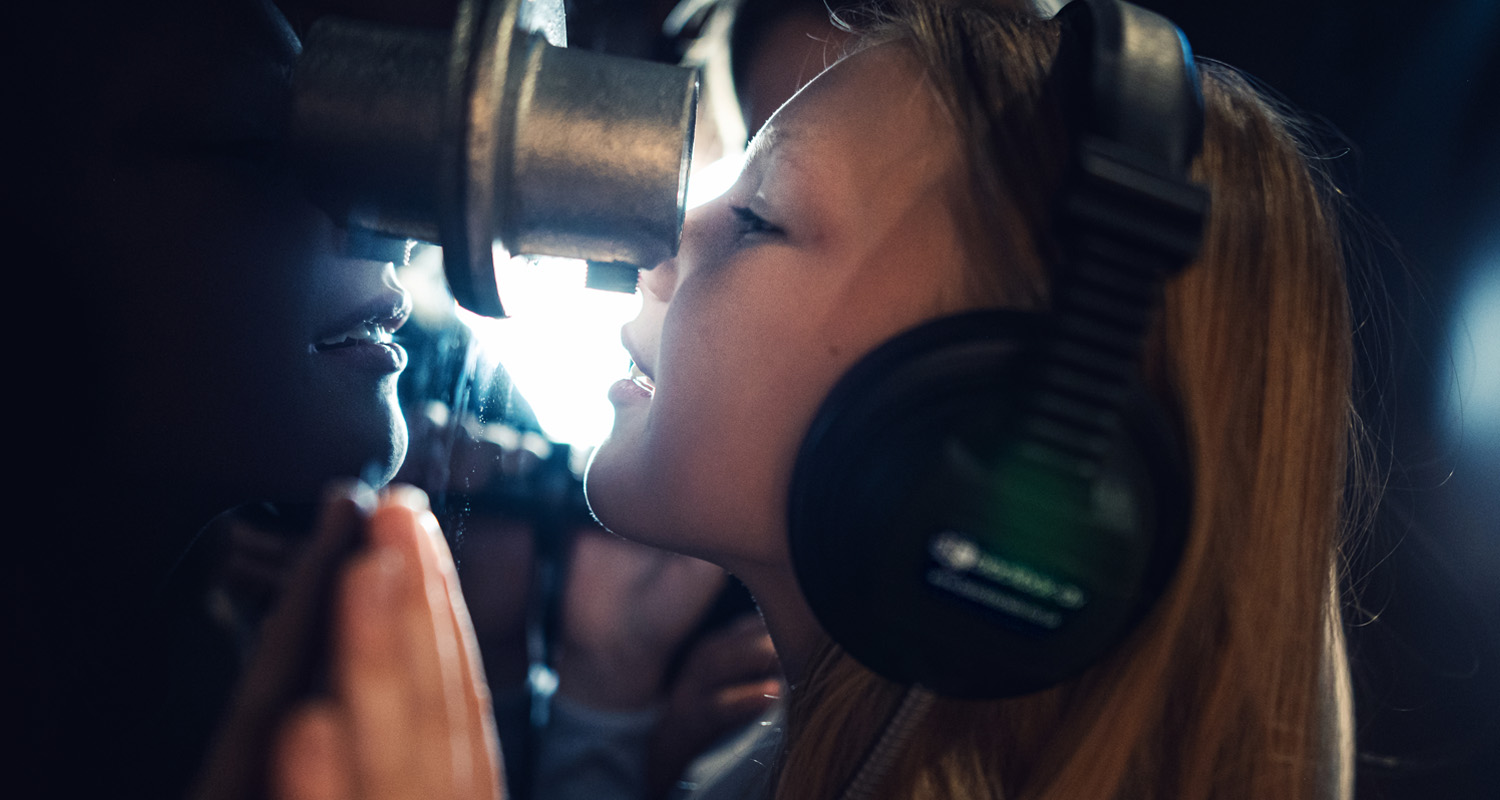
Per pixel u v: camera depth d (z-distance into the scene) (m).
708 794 0.56
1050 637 0.31
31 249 0.38
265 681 0.29
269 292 0.43
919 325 0.32
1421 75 1.02
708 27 0.76
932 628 0.31
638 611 0.73
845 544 0.31
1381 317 0.90
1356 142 1.05
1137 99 0.32
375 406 0.48
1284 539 0.39
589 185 0.34
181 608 0.58
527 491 0.76
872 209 0.39
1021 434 0.30
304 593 0.30
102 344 0.40
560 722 0.73
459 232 0.33
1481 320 1.00
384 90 0.34
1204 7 1.06
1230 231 0.39
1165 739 0.39
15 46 0.37
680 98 0.35
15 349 0.39
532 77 0.34
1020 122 0.38
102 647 0.44
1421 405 0.99
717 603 0.79
